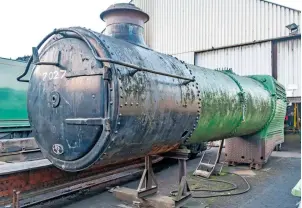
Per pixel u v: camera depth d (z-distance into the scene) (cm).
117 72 307
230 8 1509
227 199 543
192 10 1655
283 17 1338
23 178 505
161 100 362
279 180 684
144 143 359
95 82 312
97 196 568
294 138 1678
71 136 332
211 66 1580
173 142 418
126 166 729
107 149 308
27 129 1216
